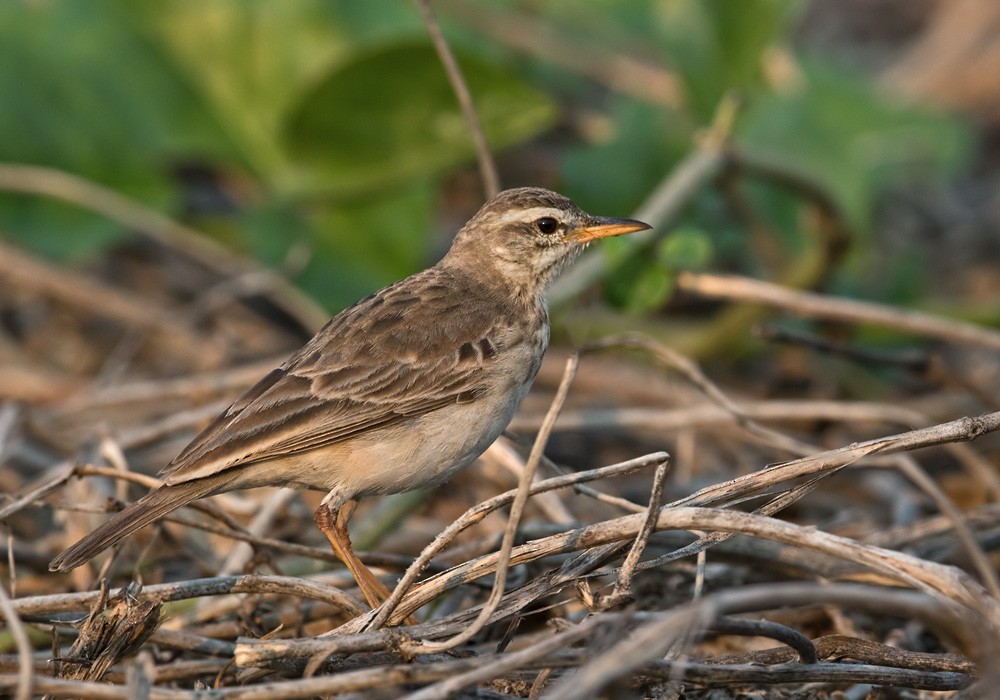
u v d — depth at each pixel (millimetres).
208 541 11484
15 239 16219
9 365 15281
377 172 15859
